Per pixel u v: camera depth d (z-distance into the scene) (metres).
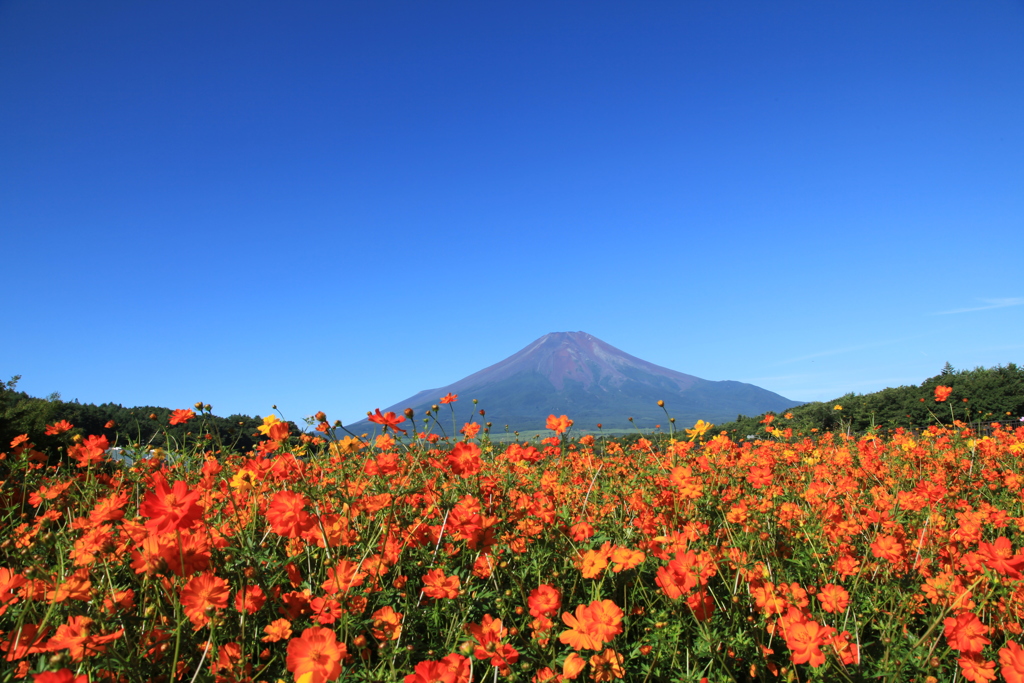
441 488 3.05
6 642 1.88
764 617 2.17
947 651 2.13
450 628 2.21
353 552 2.45
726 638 2.13
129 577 2.38
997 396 14.56
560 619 2.25
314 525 2.28
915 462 5.18
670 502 3.24
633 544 2.96
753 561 2.52
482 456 4.11
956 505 3.76
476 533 2.49
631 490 3.71
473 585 2.47
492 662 1.92
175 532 1.80
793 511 3.03
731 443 4.67
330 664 1.69
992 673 2.00
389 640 1.97
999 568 2.17
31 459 3.99
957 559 2.74
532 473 4.34
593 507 3.47
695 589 2.15
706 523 3.05
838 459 5.16
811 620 2.12
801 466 5.20
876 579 2.59
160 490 1.78
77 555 2.20
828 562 2.67
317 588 2.18
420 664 1.81
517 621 2.37
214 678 1.76
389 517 2.40
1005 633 2.26
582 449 5.82
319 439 3.87
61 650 1.82
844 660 2.06
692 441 4.85
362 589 2.17
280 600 2.19
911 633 2.34
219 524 2.38
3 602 1.99
